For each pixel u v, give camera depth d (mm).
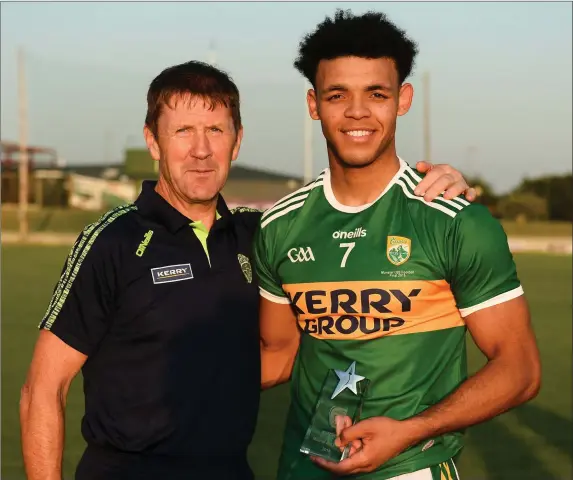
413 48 2746
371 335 2701
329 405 2672
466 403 2576
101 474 2748
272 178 50969
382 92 2672
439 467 2738
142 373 2738
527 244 31812
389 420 2551
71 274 2740
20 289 16734
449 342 2734
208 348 2771
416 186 2742
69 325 2730
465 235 2609
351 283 2719
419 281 2662
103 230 2762
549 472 5176
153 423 2717
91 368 2816
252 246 2977
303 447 2660
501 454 5594
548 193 46219
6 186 51531
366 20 2664
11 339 10641
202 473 2748
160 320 2734
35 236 36031
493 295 2633
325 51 2680
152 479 2709
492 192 47375
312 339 2836
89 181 52312
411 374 2689
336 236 2773
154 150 2902
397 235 2689
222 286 2832
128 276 2736
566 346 10398
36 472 2705
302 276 2818
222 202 2953
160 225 2795
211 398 2764
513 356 2627
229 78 2873
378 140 2691
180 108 2777
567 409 6906
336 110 2699
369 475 2705
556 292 16984
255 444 5969
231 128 2840
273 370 3131
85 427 2795
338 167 2785
